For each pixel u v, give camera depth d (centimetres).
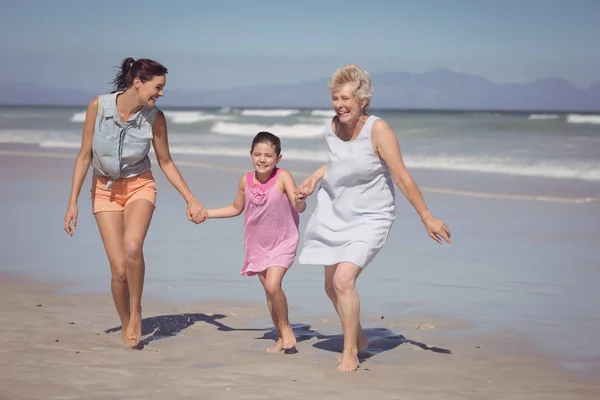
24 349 463
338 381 412
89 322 535
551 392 397
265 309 586
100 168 486
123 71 486
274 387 399
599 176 1437
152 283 667
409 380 416
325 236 447
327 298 620
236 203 500
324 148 2064
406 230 935
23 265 721
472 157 1741
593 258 768
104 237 491
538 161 1634
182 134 2664
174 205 1126
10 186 1320
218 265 735
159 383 400
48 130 2803
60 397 371
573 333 516
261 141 473
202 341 497
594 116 2480
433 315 567
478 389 402
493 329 529
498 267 731
